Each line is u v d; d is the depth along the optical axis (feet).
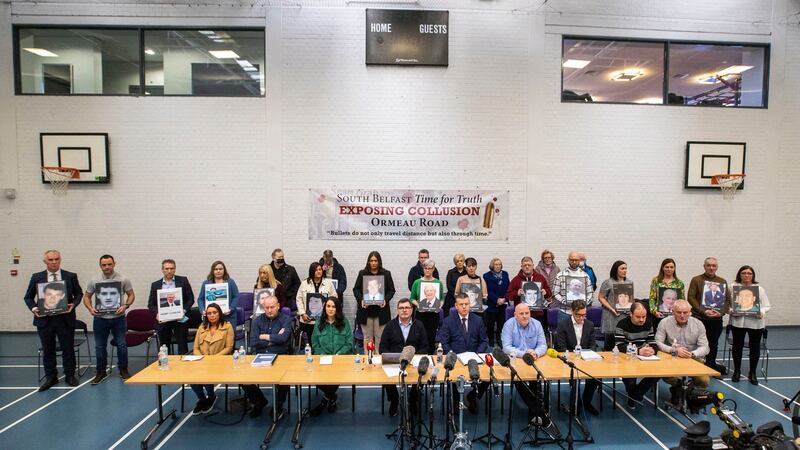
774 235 29.27
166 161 27.40
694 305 21.71
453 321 18.06
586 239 28.50
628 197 28.55
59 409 17.89
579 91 28.45
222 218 27.61
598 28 28.04
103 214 27.35
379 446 15.26
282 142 27.50
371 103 27.58
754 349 20.68
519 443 15.39
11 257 27.22
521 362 16.53
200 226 27.58
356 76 27.45
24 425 16.56
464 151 27.89
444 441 14.88
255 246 27.73
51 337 20.06
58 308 19.93
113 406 18.21
